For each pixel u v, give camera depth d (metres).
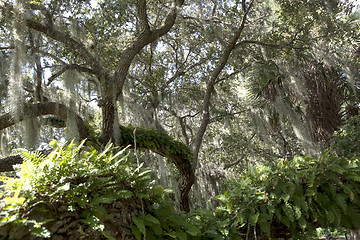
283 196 3.06
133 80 9.71
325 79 7.17
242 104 11.16
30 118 5.56
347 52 9.10
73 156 2.42
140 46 6.78
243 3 8.75
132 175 2.73
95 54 7.11
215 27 8.66
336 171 3.08
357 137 5.21
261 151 12.10
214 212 3.51
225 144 11.80
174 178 7.68
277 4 9.29
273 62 8.53
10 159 5.29
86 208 2.23
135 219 2.41
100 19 8.24
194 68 10.42
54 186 2.12
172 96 9.95
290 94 8.56
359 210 3.06
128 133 6.14
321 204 3.09
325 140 6.97
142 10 6.61
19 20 5.48
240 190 3.29
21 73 5.29
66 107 5.75
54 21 6.84
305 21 8.85
